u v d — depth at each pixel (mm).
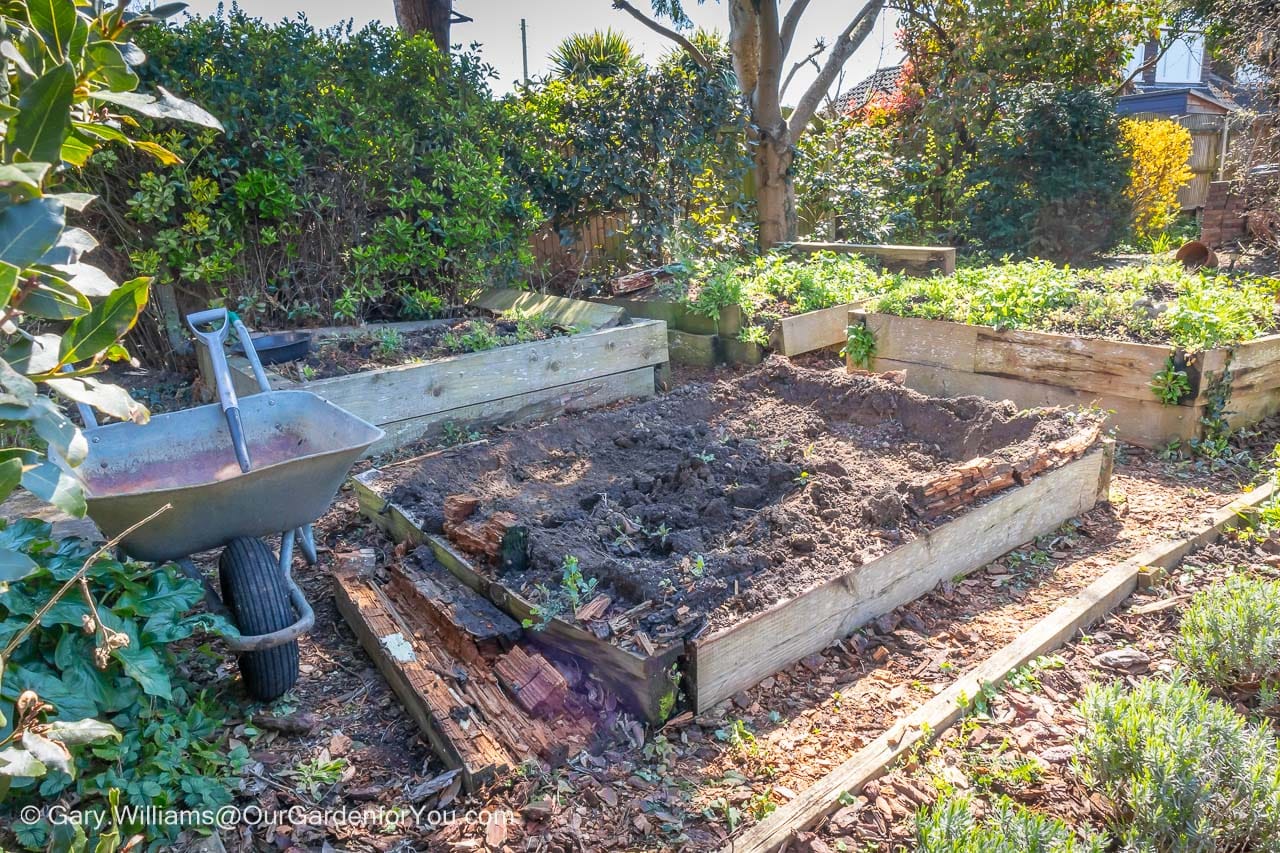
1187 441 4680
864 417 4641
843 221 11688
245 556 2660
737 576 2871
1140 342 4918
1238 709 2602
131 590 2354
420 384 5027
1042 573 3459
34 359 1311
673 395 5027
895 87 15383
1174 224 14953
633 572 2830
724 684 2607
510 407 5457
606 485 3859
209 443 3117
